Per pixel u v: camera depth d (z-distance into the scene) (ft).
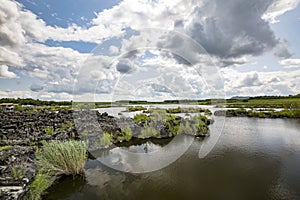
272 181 14.64
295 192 12.98
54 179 14.52
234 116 55.62
